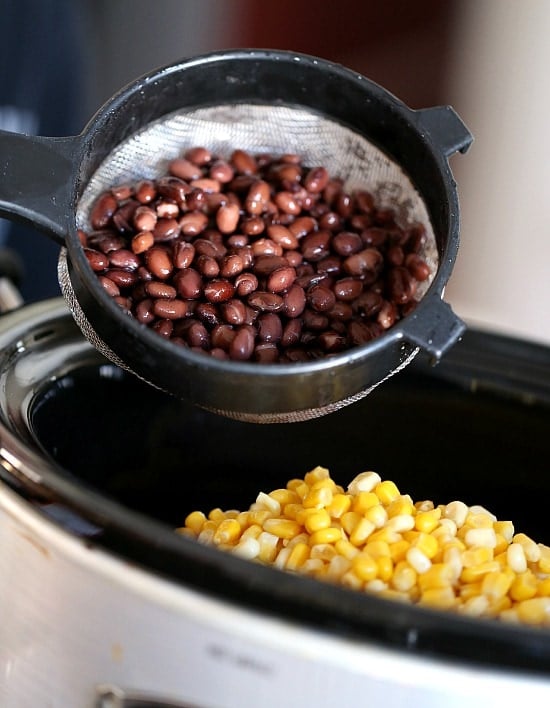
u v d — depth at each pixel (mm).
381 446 647
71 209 527
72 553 490
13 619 517
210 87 576
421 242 575
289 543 550
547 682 465
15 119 837
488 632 467
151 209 575
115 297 551
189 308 556
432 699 468
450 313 520
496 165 962
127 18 964
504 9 900
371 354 516
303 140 599
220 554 481
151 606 482
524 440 633
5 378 572
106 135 557
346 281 573
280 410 523
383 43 974
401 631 466
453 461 645
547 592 525
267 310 557
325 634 468
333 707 475
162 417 629
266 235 583
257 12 977
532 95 917
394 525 545
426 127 562
